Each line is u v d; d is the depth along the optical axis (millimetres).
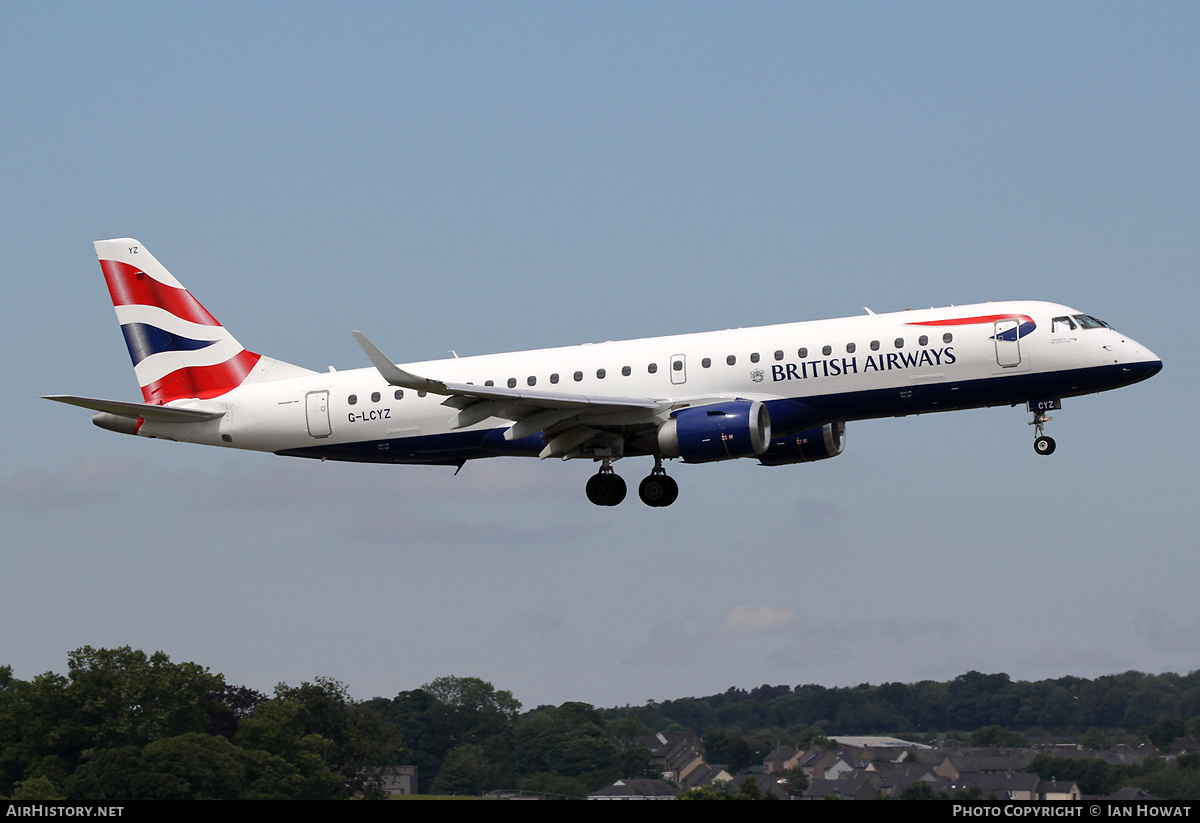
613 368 118438
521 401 110688
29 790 105125
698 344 117438
